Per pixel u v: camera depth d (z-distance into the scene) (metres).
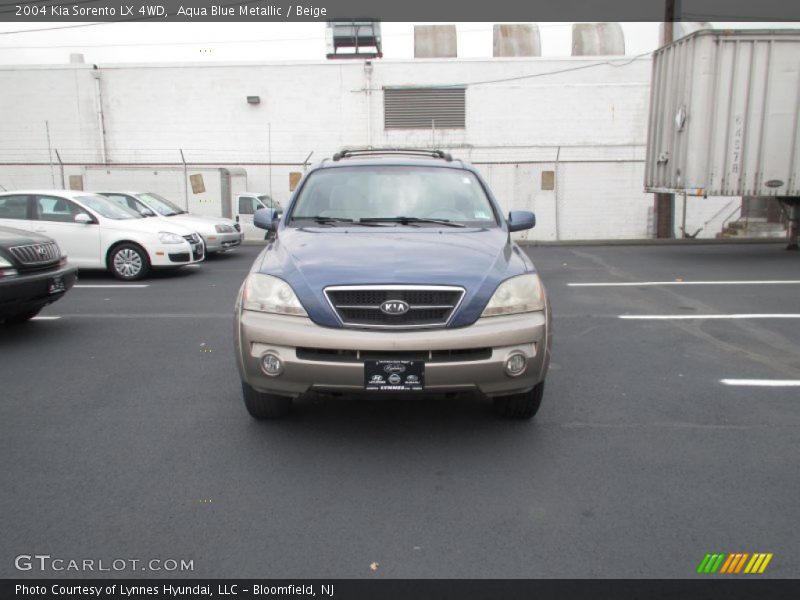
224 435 4.16
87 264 11.02
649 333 7.02
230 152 22.28
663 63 13.98
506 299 3.81
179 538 2.99
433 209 4.99
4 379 5.39
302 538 2.99
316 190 5.19
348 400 4.76
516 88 21.73
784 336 6.85
